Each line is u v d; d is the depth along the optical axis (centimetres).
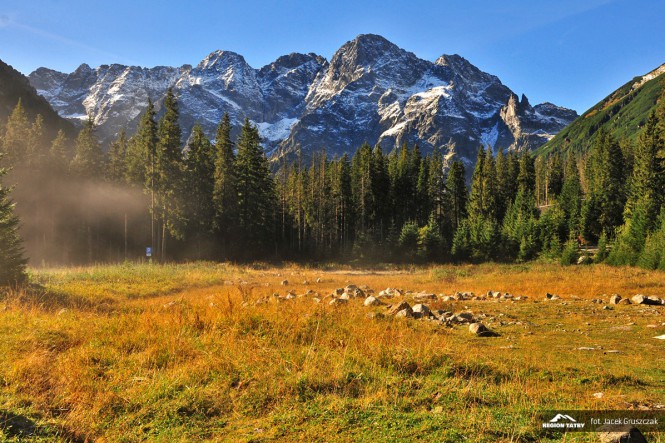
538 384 558
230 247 5594
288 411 462
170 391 517
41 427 407
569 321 1152
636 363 676
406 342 750
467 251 5959
